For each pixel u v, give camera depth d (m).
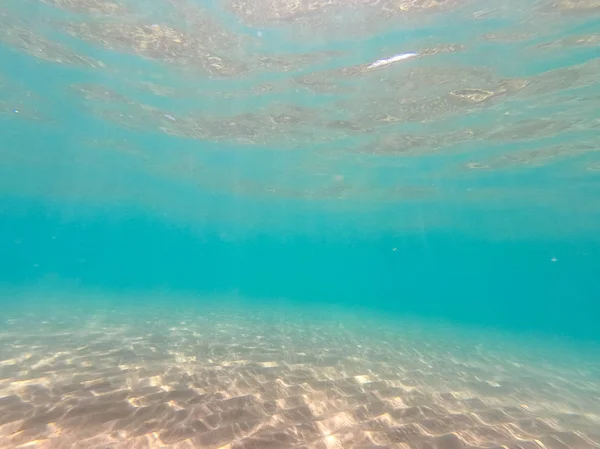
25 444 4.41
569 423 6.64
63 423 5.00
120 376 7.31
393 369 9.89
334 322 20.64
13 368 7.57
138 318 16.56
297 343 12.77
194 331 13.80
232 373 8.04
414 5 8.47
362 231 65.31
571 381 11.07
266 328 15.99
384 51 10.55
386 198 33.38
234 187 35.31
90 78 14.43
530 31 9.23
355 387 7.68
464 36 9.59
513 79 11.66
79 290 31.02
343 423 5.66
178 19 9.81
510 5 8.32
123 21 10.25
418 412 6.41
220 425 5.23
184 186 38.12
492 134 16.67
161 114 17.77
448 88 12.56
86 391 6.31
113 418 5.25
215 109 16.25
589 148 17.34
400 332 19.05
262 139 19.86
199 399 6.21
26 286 31.95
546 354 17.00
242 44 10.73
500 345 18.27
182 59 12.11
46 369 7.59
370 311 33.00
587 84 11.55
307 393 6.98
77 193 50.34
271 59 11.49
